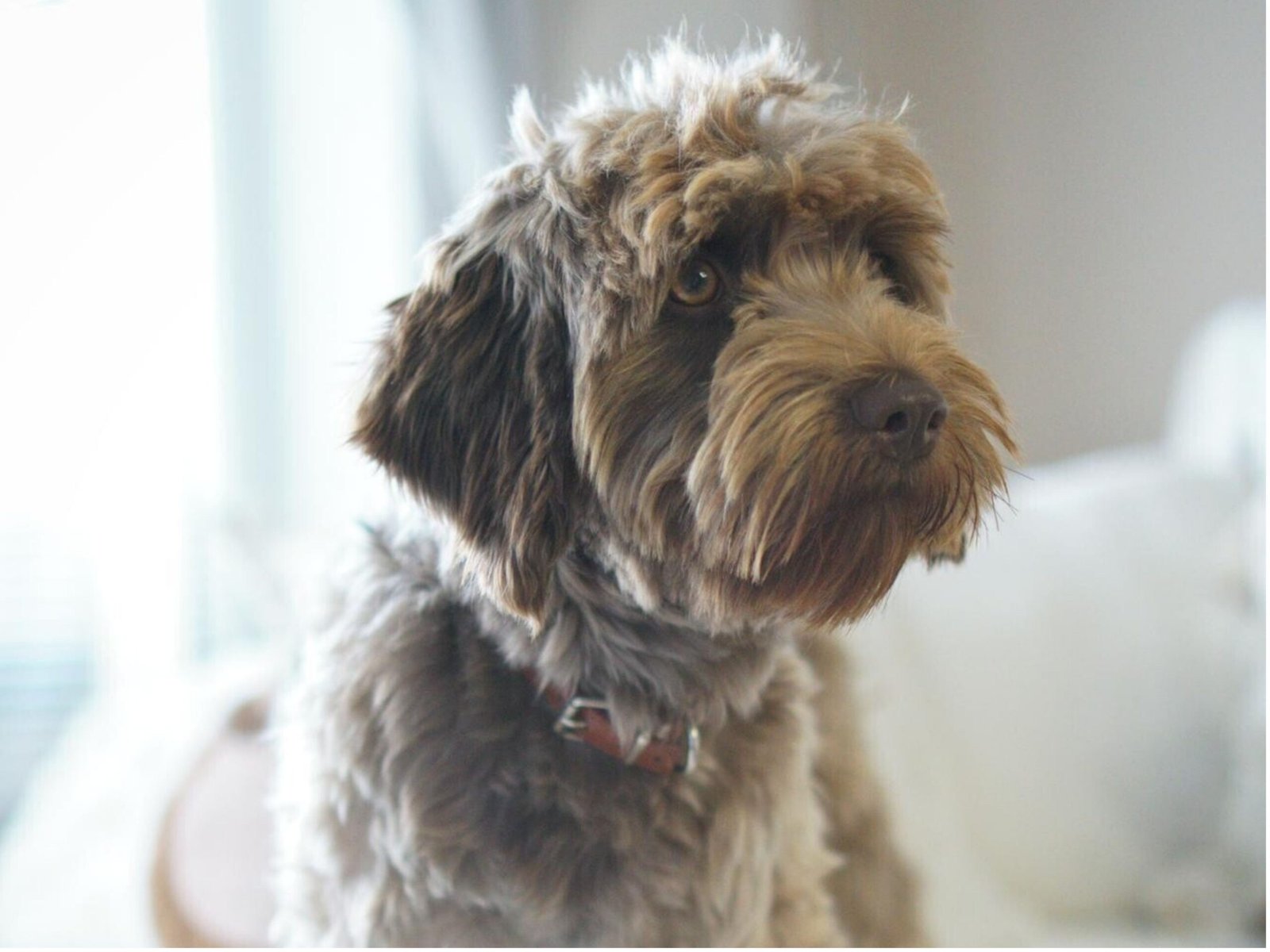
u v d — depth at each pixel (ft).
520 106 4.93
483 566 4.29
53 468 9.98
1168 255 10.26
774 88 4.60
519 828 4.47
